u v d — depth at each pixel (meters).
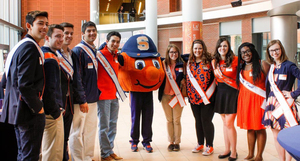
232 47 15.25
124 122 6.70
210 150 4.18
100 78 3.77
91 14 19.97
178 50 4.26
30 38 2.38
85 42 3.53
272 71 3.37
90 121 3.57
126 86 4.26
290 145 1.68
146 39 4.36
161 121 6.77
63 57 3.06
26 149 2.39
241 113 3.68
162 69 4.34
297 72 3.20
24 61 2.24
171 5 18.20
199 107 4.22
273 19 9.03
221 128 5.88
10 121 2.33
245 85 3.63
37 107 2.30
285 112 3.22
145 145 4.43
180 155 4.21
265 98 3.54
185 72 4.33
